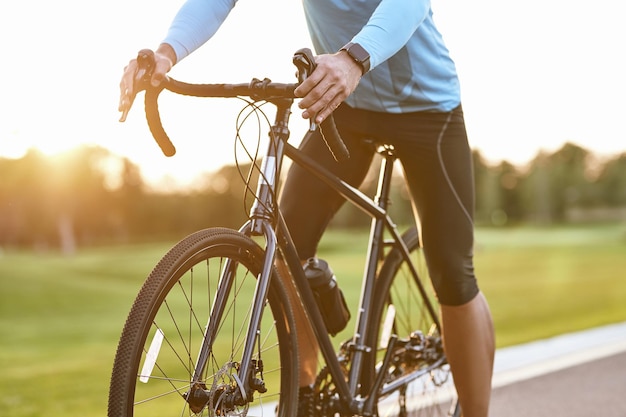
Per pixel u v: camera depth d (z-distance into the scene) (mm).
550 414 3660
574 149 147875
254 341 1838
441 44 2297
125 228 116375
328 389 2365
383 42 1780
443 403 3119
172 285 1684
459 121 2330
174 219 117562
